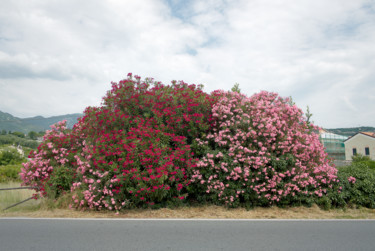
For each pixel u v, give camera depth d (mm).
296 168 7621
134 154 7039
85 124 8766
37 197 7867
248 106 8289
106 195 6969
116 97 8844
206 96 8555
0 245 4379
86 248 4238
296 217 6746
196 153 7859
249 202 7473
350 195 8234
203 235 4934
